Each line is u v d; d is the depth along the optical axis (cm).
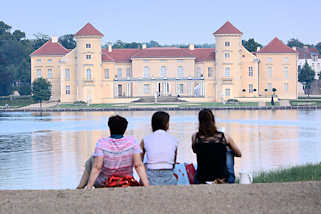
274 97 18838
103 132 9400
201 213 1394
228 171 1781
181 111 15962
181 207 1442
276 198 1514
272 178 2931
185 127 10162
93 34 18675
